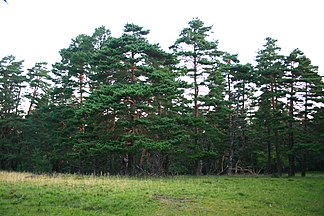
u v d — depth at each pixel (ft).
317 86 111.14
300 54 116.67
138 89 93.61
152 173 104.99
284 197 58.03
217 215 42.60
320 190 69.87
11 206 45.19
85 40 131.34
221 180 86.22
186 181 79.87
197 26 115.34
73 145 112.27
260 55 124.67
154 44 105.40
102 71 106.93
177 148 96.99
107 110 97.66
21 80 159.02
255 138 131.64
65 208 44.83
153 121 98.02
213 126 122.83
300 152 121.19
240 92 128.88
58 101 132.36
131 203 47.96
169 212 43.68
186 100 111.14
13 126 146.82
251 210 45.80
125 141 94.38
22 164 149.89
